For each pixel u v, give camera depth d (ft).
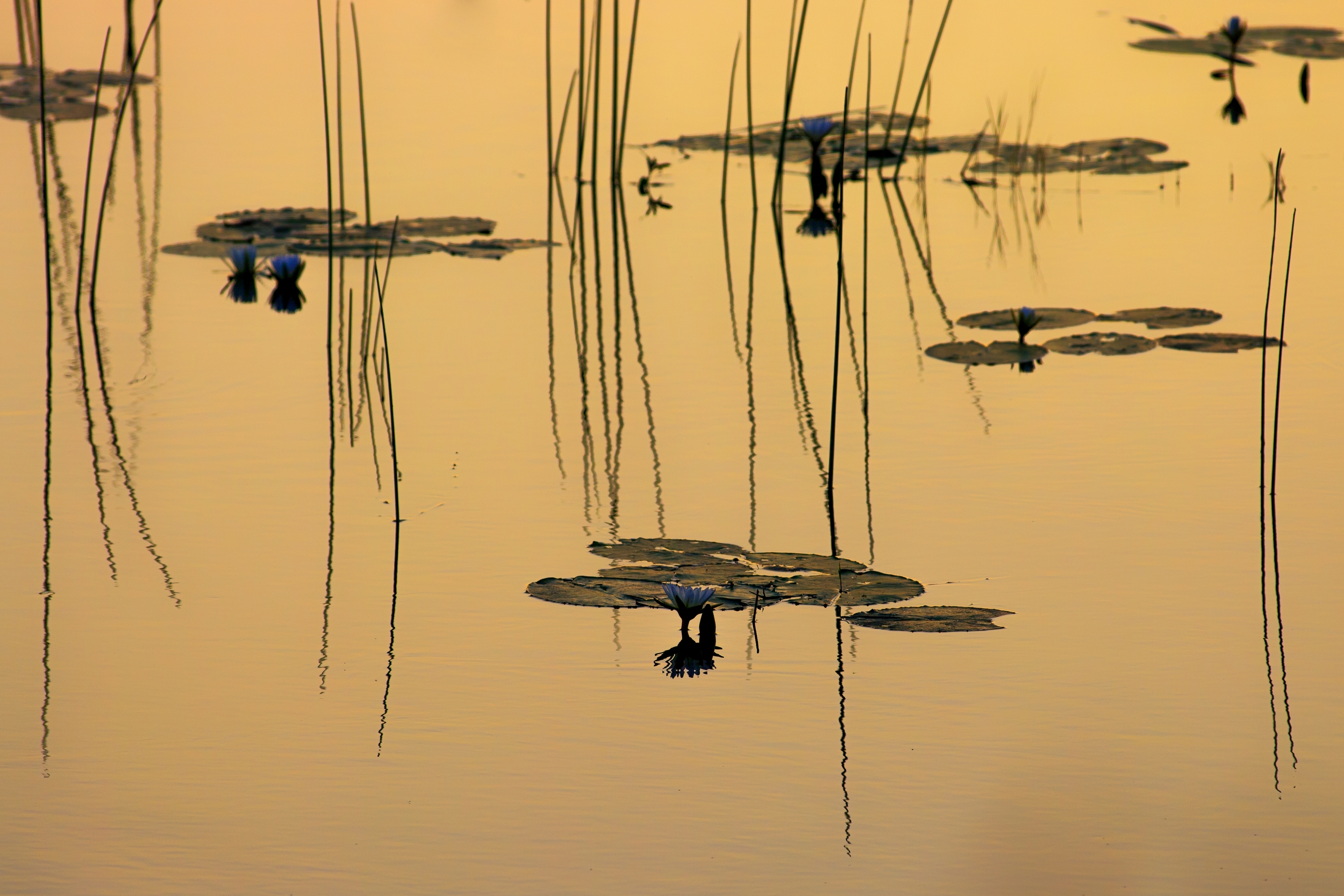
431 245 64.39
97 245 55.16
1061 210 71.20
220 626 33.22
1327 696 29.99
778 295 59.36
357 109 87.81
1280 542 36.94
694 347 53.16
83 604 34.22
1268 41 106.52
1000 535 37.45
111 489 40.65
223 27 108.58
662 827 26.03
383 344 53.26
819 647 32.32
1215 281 58.90
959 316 56.08
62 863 24.97
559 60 99.09
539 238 66.74
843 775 27.50
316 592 34.83
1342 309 54.85
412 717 29.55
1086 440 43.68
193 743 28.66
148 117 85.25
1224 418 45.14
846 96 39.75
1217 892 24.11
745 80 94.48
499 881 24.54
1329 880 24.40
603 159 81.10
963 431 44.68
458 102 90.17
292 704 30.01
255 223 66.23
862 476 41.37
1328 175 74.49
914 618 32.94
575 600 33.01
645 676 31.09
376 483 41.16
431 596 34.63
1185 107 89.86
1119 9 118.11
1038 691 30.35
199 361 50.93
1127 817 26.17
